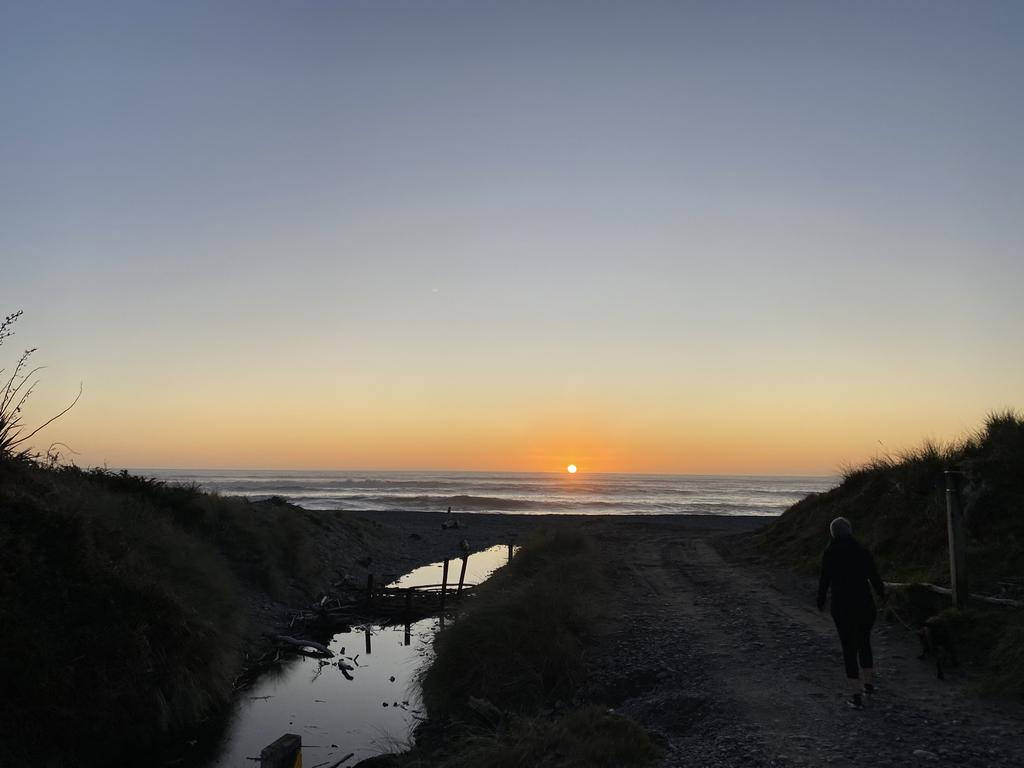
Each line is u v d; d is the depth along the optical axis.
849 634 7.52
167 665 10.05
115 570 10.59
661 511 63.78
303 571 20.75
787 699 7.69
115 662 9.29
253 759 9.11
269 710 11.11
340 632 17.33
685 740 6.79
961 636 9.10
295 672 13.41
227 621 12.98
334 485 99.62
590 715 7.21
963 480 12.91
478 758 6.80
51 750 8.05
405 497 74.94
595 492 94.00
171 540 13.81
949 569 11.41
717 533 28.64
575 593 12.27
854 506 16.77
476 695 9.46
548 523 40.69
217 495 20.77
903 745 6.19
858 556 7.68
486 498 74.62
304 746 9.57
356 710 11.17
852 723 6.83
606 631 11.31
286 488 92.56
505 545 35.28
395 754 8.68
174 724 9.87
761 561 18.34
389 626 18.22
